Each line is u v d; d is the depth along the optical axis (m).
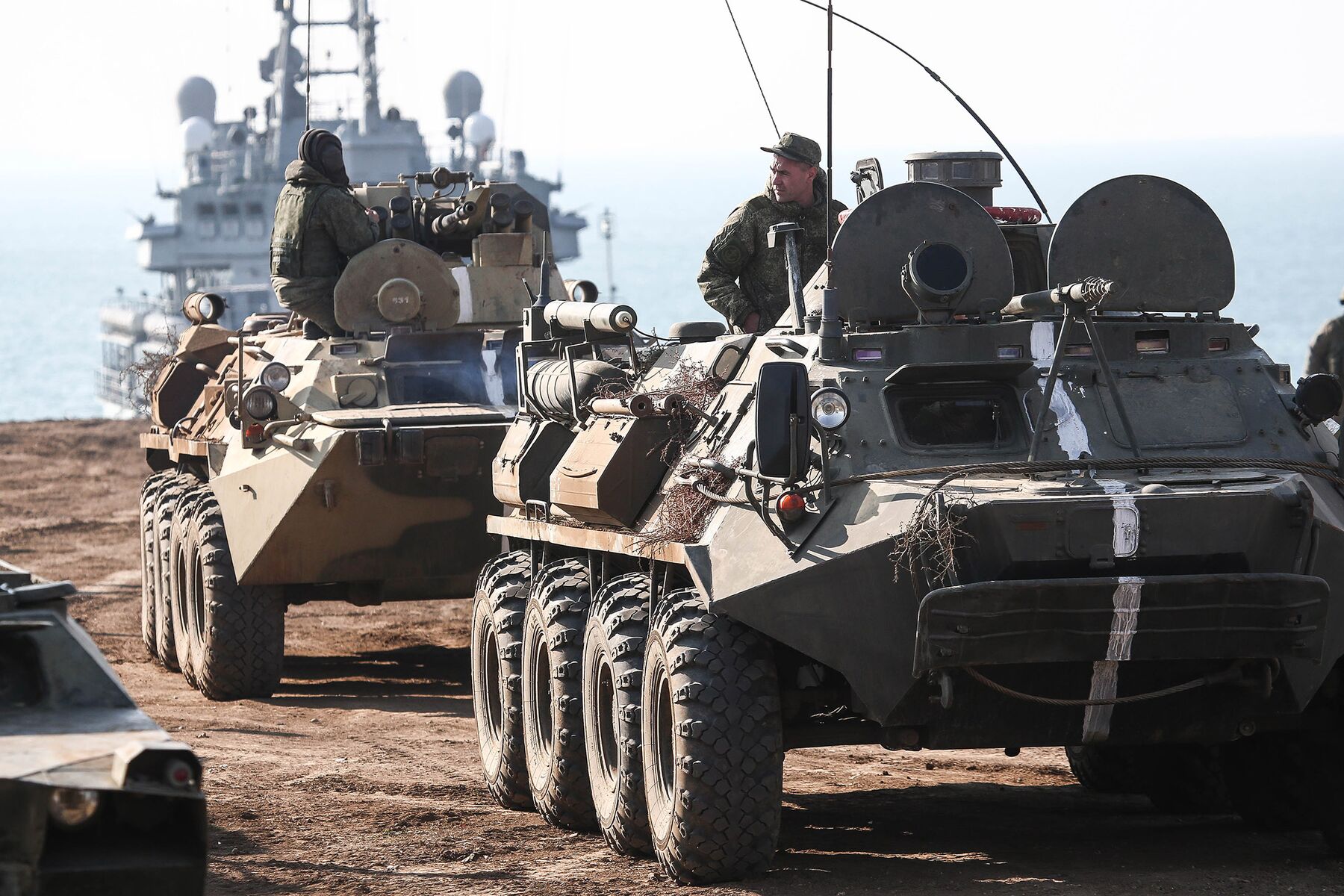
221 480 39.19
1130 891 20.56
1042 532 19.59
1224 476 20.86
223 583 38.72
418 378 39.62
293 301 41.53
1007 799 27.67
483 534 38.41
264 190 194.38
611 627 23.75
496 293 43.25
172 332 51.03
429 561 38.53
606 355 29.27
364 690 40.53
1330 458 22.09
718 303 30.31
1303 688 20.86
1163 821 25.72
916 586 19.86
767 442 20.36
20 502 84.88
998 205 26.91
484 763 28.81
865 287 22.89
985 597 19.30
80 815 13.86
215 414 44.69
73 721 15.45
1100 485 20.22
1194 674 20.75
